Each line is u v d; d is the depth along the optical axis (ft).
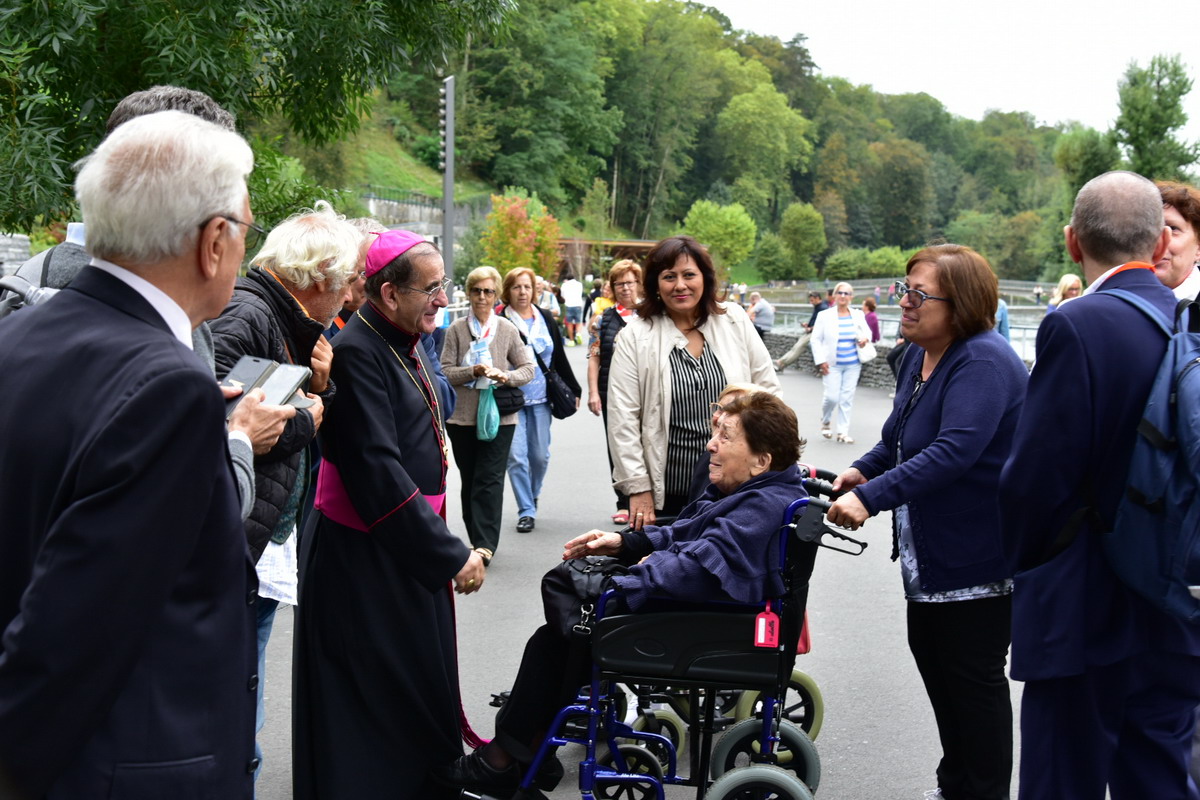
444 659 12.02
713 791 10.73
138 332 5.96
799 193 483.51
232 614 6.25
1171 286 12.69
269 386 8.59
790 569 10.93
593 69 341.82
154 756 5.83
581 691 13.28
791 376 78.74
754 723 12.05
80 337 5.89
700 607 11.05
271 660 17.74
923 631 12.65
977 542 11.83
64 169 19.10
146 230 5.98
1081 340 9.54
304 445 9.65
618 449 15.20
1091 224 10.18
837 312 44.78
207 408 5.80
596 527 27.96
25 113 18.72
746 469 11.36
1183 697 9.85
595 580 11.05
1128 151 113.60
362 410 11.09
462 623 19.54
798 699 15.97
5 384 5.89
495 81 307.78
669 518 13.43
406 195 211.82
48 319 6.04
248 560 6.64
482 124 296.30
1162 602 9.18
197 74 19.75
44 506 5.74
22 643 5.34
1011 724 12.16
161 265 6.14
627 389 15.29
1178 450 9.09
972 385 11.69
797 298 330.54
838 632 19.38
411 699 11.53
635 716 14.51
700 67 388.78
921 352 12.99
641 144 372.58
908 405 12.82
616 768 11.62
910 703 16.07
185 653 5.96
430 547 11.08
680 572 10.80
